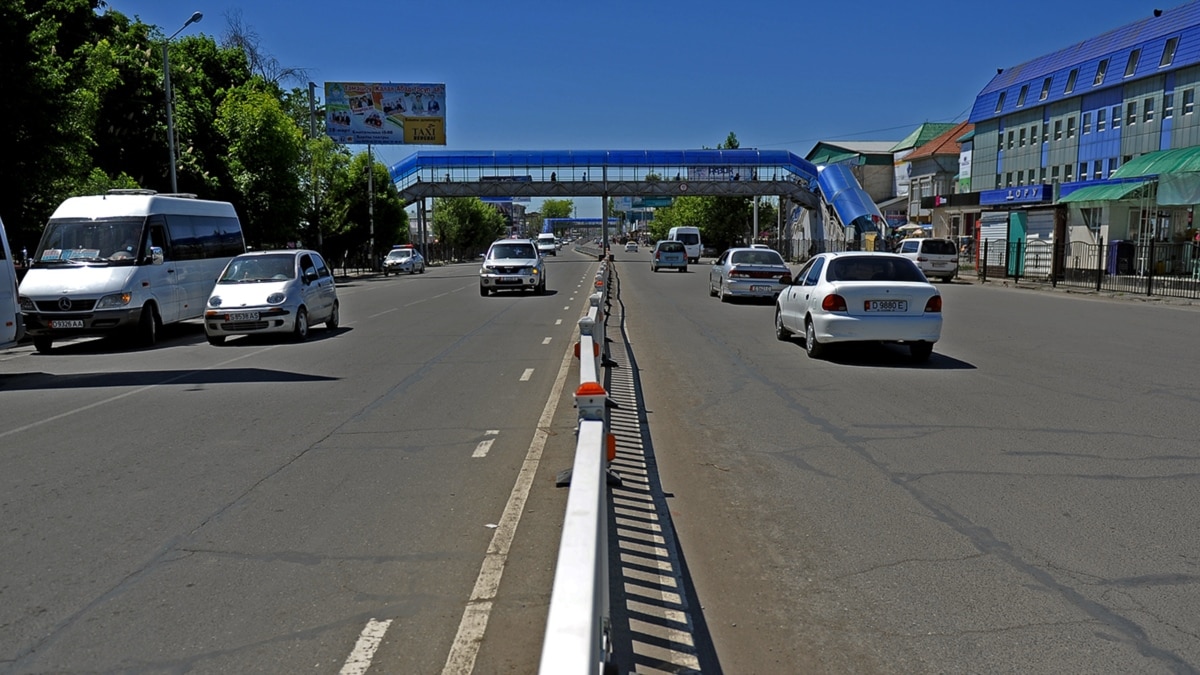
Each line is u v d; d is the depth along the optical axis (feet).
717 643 12.96
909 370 39.01
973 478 21.31
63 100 72.02
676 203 336.90
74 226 55.26
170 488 21.16
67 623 13.73
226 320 52.26
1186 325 59.41
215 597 14.69
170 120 89.45
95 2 105.60
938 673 11.92
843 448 24.47
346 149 173.37
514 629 13.47
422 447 25.05
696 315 69.10
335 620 13.79
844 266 42.78
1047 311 71.97
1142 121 130.82
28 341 58.95
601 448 13.04
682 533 17.72
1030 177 161.68
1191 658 12.20
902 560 16.07
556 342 51.03
